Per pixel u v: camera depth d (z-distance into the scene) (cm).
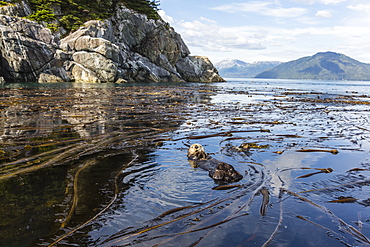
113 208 394
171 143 798
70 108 1416
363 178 544
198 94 2727
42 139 791
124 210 388
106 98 1977
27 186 468
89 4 5444
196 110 1527
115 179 507
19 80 3747
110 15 5384
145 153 686
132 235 326
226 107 1734
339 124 1212
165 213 379
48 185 473
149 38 5619
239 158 667
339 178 542
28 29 3812
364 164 643
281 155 705
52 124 1008
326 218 379
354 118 1417
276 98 2614
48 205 400
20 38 3603
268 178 532
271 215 382
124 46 5122
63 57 4088
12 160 604
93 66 4200
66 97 1936
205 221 361
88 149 703
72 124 1018
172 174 539
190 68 6397
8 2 4231
